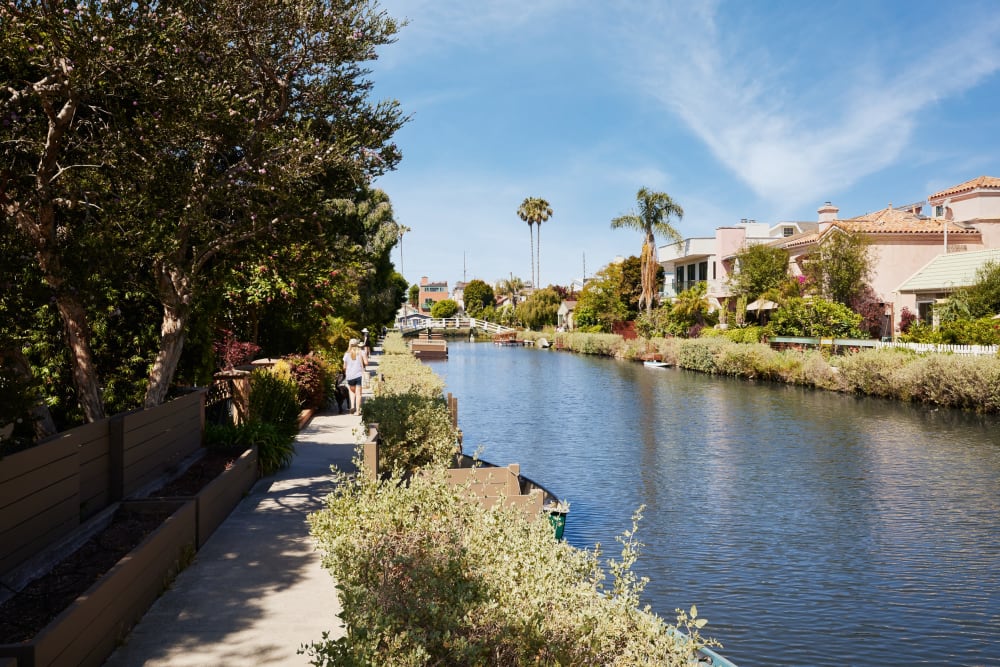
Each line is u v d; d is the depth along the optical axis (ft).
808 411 81.25
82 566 18.80
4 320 22.76
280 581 20.44
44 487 19.11
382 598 12.73
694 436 65.57
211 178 27.63
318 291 57.06
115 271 25.38
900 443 60.90
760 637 24.88
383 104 31.27
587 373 140.46
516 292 462.19
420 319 455.22
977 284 103.55
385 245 134.51
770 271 148.97
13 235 21.81
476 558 14.35
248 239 30.81
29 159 26.27
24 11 21.35
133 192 26.63
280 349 79.92
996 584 29.63
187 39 25.82
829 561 32.17
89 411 27.17
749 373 124.36
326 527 19.11
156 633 16.90
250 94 27.71
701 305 174.70
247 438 34.96
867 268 129.39
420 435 34.76
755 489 45.47
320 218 30.60
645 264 186.09
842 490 45.09
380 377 59.72
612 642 11.57
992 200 139.54
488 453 58.13
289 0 27.09
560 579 13.34
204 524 24.08
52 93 23.82
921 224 136.26
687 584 29.58
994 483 46.62
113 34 22.15
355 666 10.16
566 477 49.19
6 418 17.12
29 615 15.56
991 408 77.71
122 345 35.55
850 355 106.22
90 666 14.66
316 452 42.16
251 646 16.17
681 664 11.49
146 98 25.16
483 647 11.05
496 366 163.02
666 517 39.22
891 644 24.36
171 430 29.78
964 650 24.07
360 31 28.12
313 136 29.48
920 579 30.14
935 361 84.74
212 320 41.37
